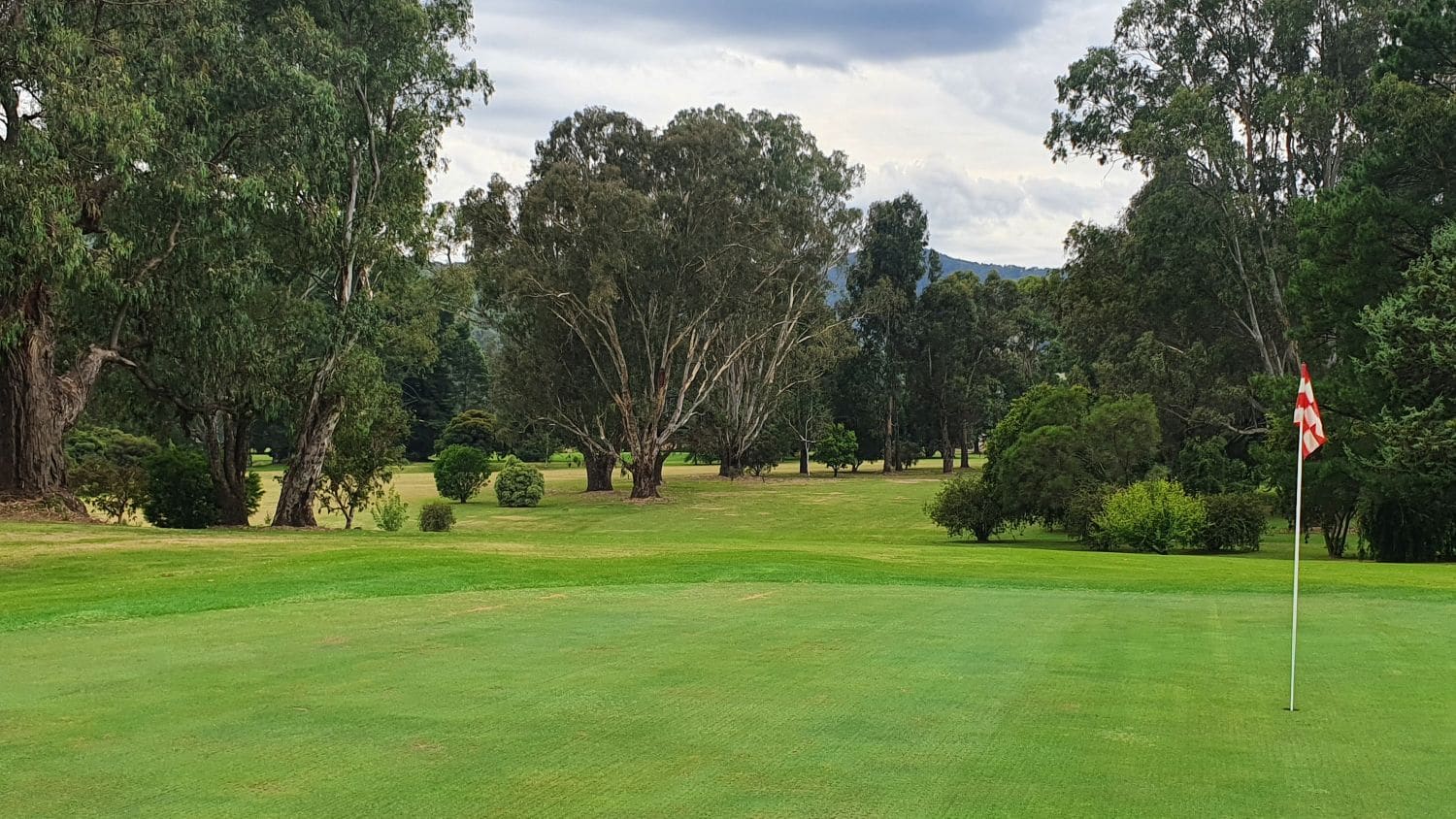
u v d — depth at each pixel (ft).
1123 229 164.86
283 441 316.40
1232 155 141.38
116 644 31.94
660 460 223.10
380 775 18.52
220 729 21.71
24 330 83.87
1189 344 163.63
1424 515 90.07
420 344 136.05
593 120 190.80
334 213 100.01
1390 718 23.04
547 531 143.95
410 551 62.75
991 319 305.32
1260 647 31.96
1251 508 103.71
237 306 97.45
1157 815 16.66
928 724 22.30
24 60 78.18
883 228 299.17
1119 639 33.27
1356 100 143.13
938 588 48.03
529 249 177.88
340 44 102.94
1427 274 85.40
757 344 227.40
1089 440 112.88
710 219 185.37
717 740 20.88
